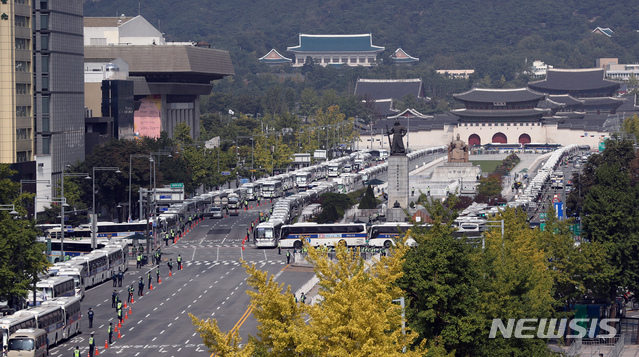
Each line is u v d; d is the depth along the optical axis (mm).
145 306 170000
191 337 145125
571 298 147750
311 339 78750
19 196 168500
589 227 158375
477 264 103812
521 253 127688
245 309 164250
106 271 197125
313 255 89125
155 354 135125
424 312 97062
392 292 89125
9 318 134500
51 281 164250
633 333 154625
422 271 98875
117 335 147500
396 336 81188
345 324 80188
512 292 109375
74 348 140500
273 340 82938
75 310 150500
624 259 153250
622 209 155375
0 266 150125
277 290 84812
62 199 198875
